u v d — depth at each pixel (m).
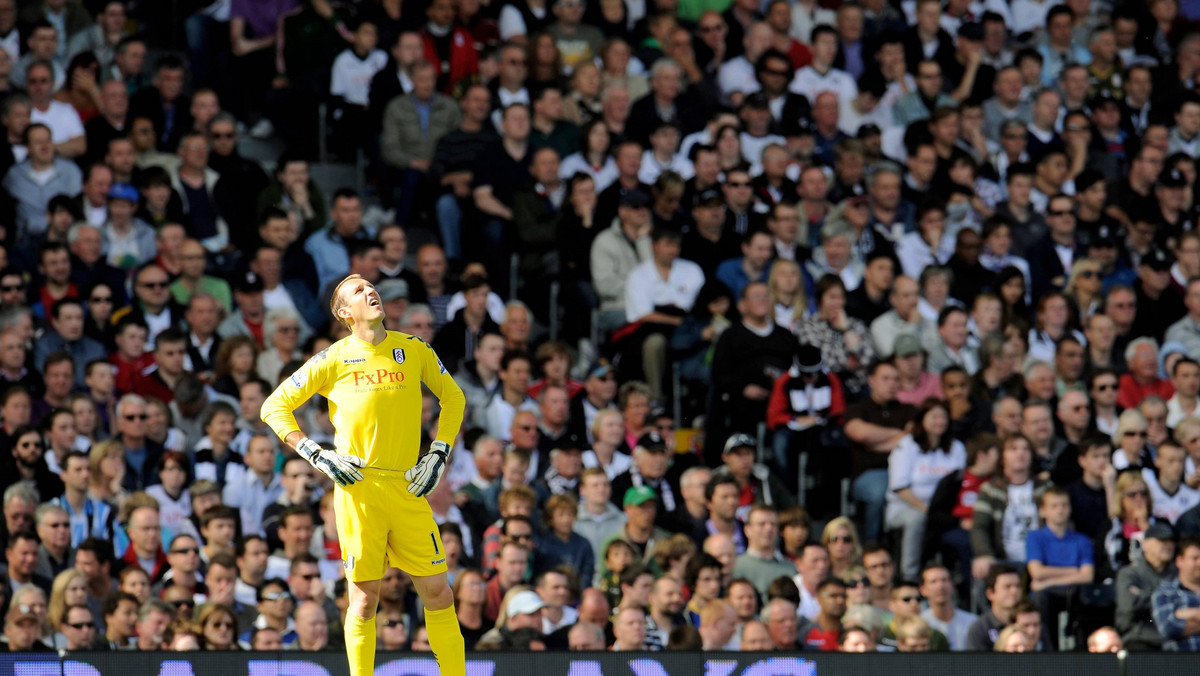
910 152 54.28
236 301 46.16
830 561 40.91
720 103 55.94
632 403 44.75
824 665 27.27
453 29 54.69
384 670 26.59
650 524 41.44
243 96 53.69
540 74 54.09
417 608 37.69
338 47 53.72
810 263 50.69
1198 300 52.44
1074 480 44.81
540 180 50.97
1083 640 41.84
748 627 37.09
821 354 47.06
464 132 51.00
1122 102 59.59
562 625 37.56
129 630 35.47
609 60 54.75
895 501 44.19
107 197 47.06
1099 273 51.94
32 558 36.84
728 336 47.06
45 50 49.72
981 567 42.25
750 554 40.72
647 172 52.50
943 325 48.78
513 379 44.78
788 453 45.88
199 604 36.91
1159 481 45.03
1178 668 27.23
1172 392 49.53
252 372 43.75
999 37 59.75
